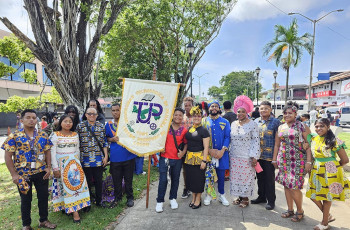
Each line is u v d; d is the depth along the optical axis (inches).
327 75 1216.2
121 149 167.2
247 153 161.3
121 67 642.2
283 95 2039.9
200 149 160.2
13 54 422.0
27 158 128.4
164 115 165.6
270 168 160.4
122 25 512.4
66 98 328.2
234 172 165.5
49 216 155.3
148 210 163.2
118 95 816.3
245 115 160.7
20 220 151.6
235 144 164.6
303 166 140.6
